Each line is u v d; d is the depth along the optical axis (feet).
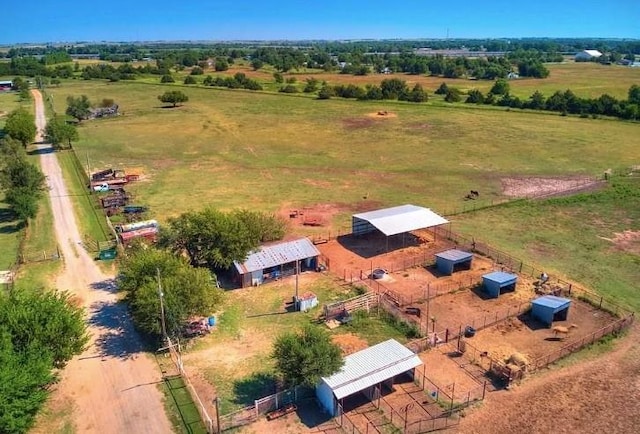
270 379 130.41
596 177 307.58
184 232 177.17
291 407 120.06
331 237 218.38
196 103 569.64
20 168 240.53
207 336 148.66
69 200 263.70
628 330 153.07
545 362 137.08
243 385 128.26
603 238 220.64
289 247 188.75
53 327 117.91
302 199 266.36
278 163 333.83
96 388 126.72
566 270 190.39
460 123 458.91
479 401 123.34
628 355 141.79
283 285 178.40
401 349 130.31
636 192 278.46
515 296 171.12
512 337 149.28
